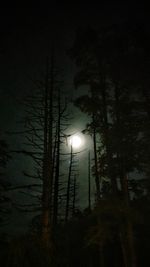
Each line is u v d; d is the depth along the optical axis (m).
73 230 17.98
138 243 13.69
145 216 12.91
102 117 14.89
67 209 22.41
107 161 13.89
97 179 15.11
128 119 14.09
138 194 14.55
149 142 14.10
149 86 15.45
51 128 16.75
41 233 13.60
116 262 14.65
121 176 14.05
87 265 16.56
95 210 11.97
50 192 15.20
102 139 14.85
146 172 14.40
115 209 11.61
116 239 14.81
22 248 11.23
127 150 13.44
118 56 15.39
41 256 11.70
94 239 12.30
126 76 15.23
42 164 15.77
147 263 13.96
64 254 15.10
